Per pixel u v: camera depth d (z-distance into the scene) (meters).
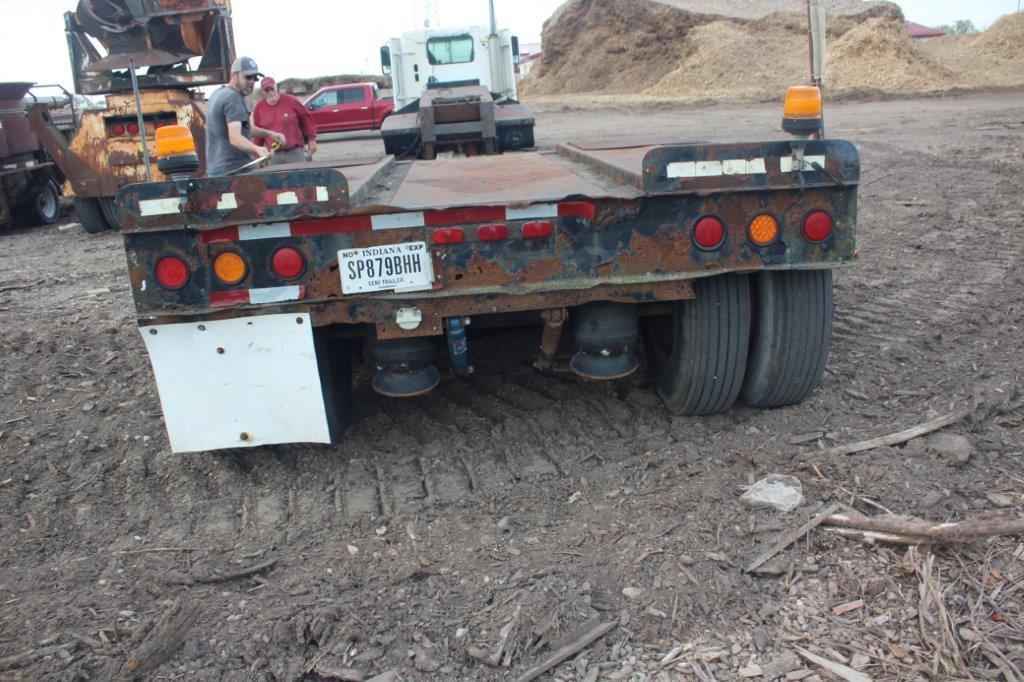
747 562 3.04
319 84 41.69
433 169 5.27
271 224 3.32
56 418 4.57
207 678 2.67
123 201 3.26
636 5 40.16
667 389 4.19
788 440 3.88
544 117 27.14
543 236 3.36
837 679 2.53
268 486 3.85
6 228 13.99
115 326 6.09
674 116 24.61
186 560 3.31
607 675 2.61
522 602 2.89
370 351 3.93
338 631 2.84
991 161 10.45
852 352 4.91
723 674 2.58
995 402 4.09
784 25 36.28
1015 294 5.77
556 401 4.50
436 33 13.48
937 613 2.73
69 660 2.76
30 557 3.39
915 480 3.45
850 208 3.46
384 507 3.61
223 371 3.56
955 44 39.91
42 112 11.34
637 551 3.12
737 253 3.45
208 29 10.94
